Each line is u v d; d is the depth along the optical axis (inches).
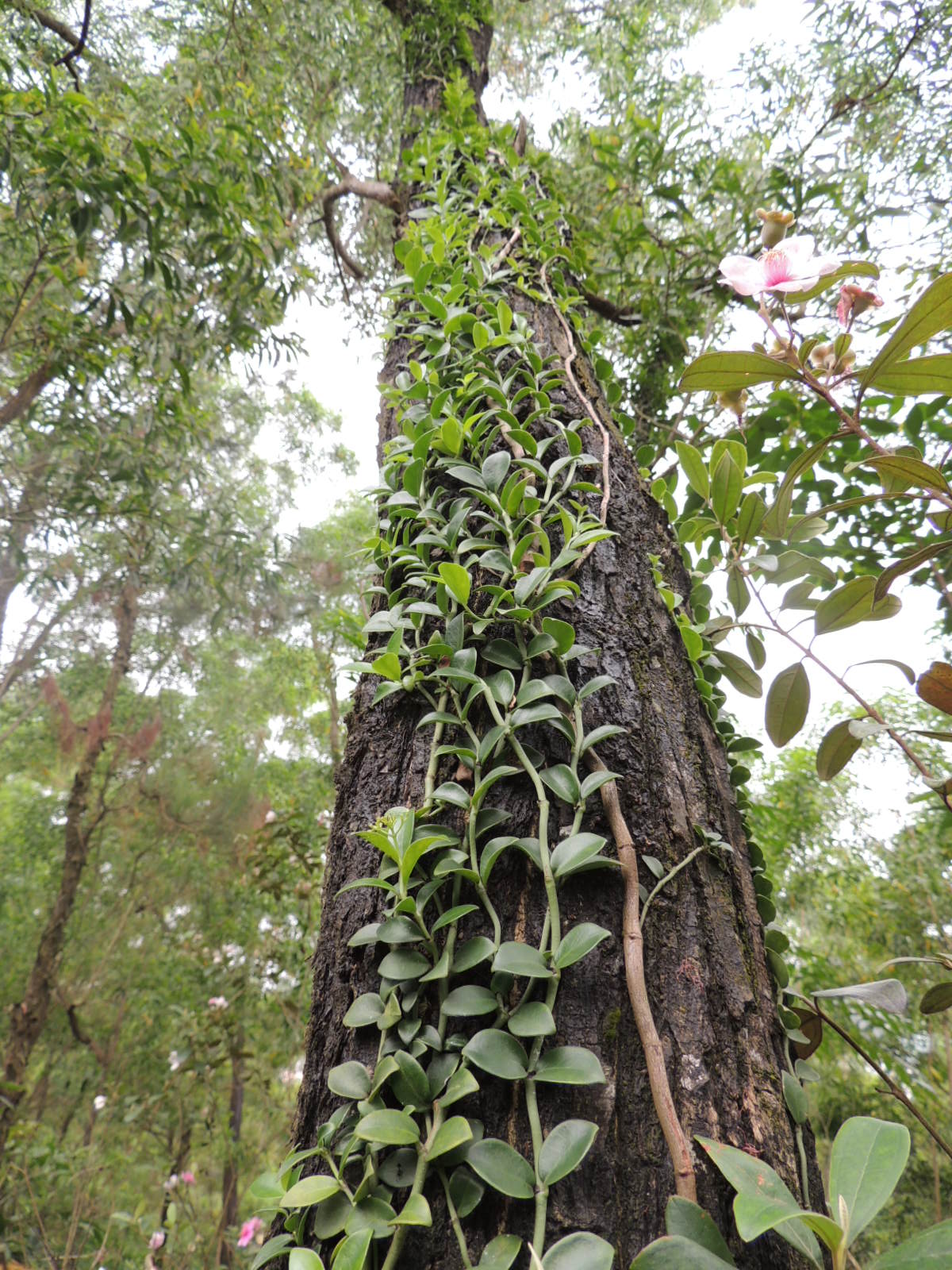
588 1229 19.5
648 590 37.1
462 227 58.5
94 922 211.3
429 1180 21.0
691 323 95.8
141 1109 160.1
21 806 258.4
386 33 116.6
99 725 216.5
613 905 25.7
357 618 46.3
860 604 33.4
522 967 22.8
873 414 64.4
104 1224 149.5
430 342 46.4
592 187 104.7
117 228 94.7
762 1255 19.9
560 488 38.2
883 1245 103.9
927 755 121.7
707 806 31.1
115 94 116.0
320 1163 23.9
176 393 145.9
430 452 39.1
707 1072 23.0
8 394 151.6
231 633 244.1
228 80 113.9
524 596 30.7
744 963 27.4
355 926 28.4
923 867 123.6
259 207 109.7
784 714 37.2
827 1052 98.0
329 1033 27.0
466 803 26.9
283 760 261.1
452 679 31.0
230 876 192.1
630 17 137.4
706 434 82.1
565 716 29.0
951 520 31.6
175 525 200.4
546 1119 21.5
